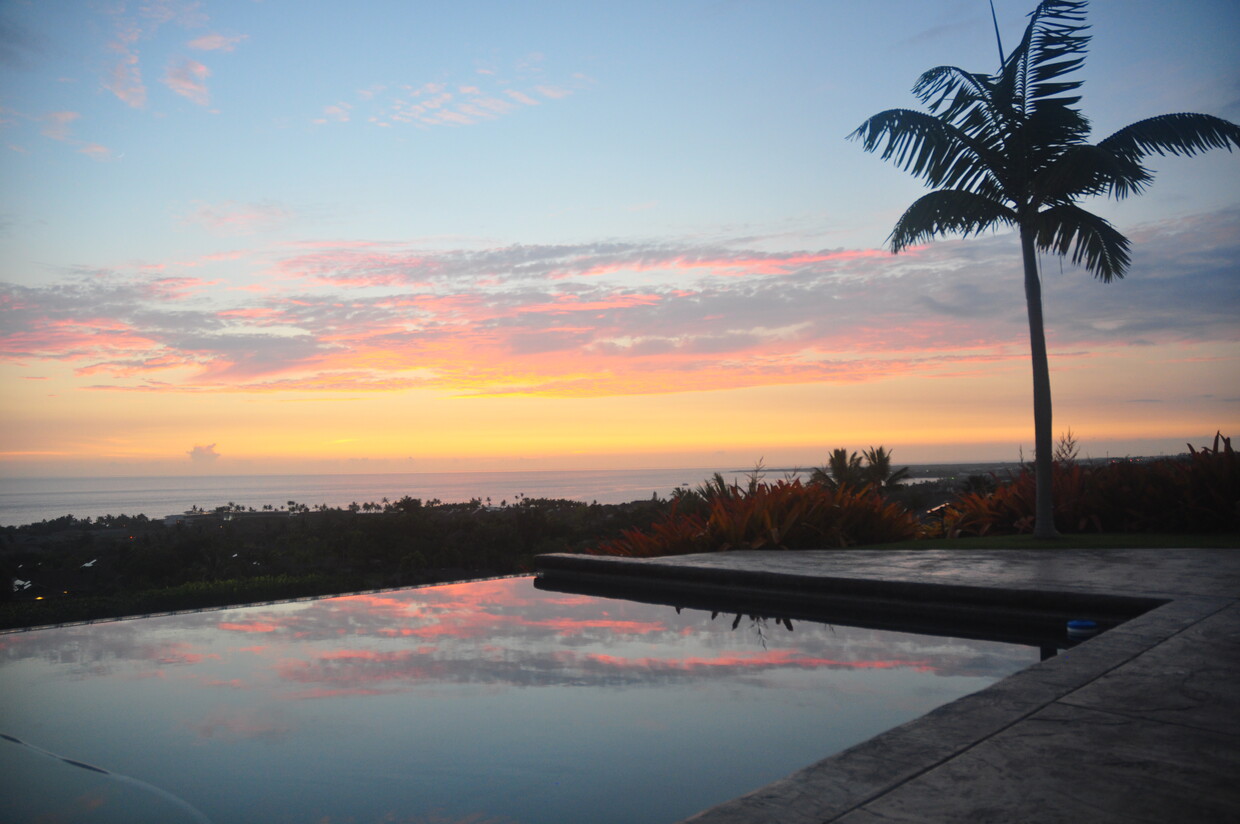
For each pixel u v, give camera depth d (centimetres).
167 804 219
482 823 206
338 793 228
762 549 953
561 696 336
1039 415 956
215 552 3928
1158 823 164
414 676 374
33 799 221
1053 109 979
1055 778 189
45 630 512
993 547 872
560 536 4575
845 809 170
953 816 167
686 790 228
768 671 381
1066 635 480
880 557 766
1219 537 888
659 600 658
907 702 322
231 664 404
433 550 4331
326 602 644
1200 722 232
